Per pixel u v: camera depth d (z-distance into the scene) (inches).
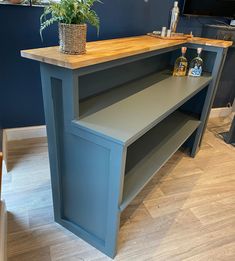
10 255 51.0
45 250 52.8
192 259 53.1
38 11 74.7
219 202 69.6
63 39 40.7
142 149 64.3
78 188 51.2
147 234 58.0
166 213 64.4
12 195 66.3
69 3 38.2
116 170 41.7
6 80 80.7
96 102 53.5
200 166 85.4
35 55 40.3
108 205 46.8
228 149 97.4
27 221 59.1
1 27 73.0
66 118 44.2
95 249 54.0
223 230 60.7
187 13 92.4
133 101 55.1
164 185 74.6
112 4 81.8
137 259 52.2
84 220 54.5
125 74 67.3
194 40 75.9
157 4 89.8
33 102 88.0
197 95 85.2
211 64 81.4
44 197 66.5
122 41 62.4
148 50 55.7
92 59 40.0
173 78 75.0
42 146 88.8
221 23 104.0
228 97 122.7
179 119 83.1
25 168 77.2
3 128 87.5
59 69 39.8
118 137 39.4
